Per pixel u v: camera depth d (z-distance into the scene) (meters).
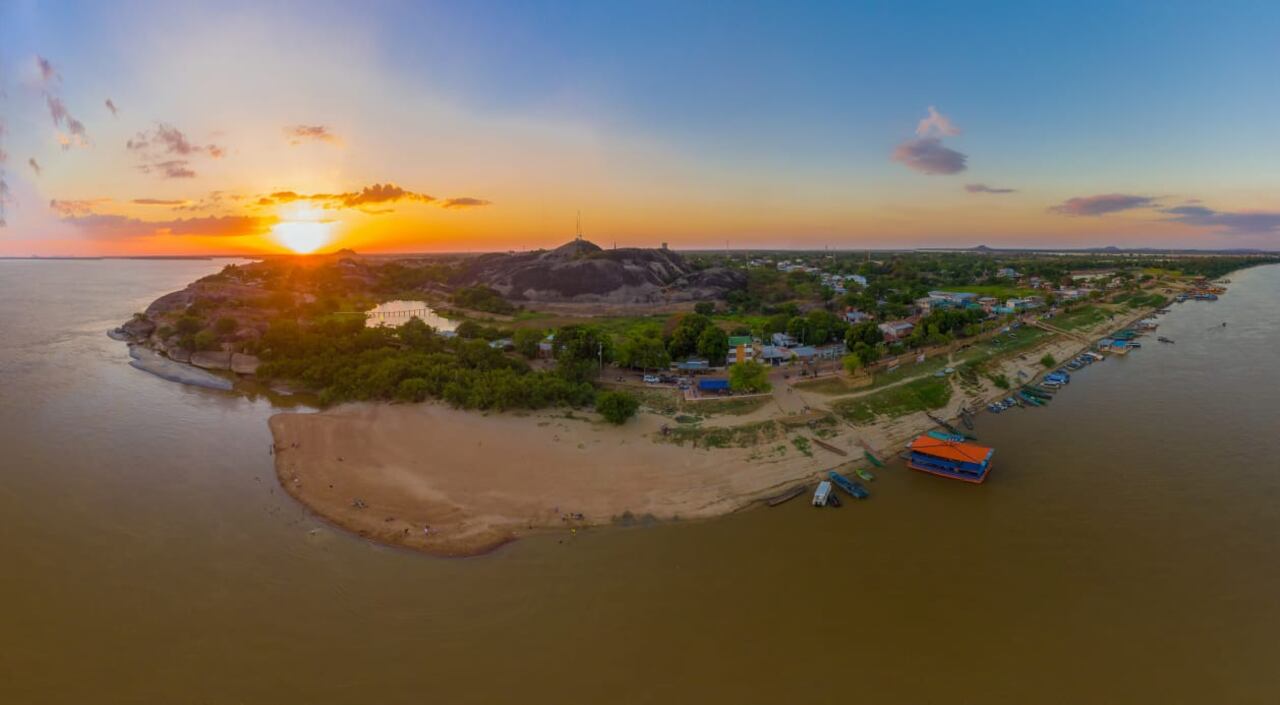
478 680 36.78
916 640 40.28
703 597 44.72
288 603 43.72
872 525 54.88
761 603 44.03
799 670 37.69
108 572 46.81
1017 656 38.88
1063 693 35.88
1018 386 97.00
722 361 102.88
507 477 62.94
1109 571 47.56
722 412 79.38
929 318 124.81
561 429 73.94
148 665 37.62
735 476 64.06
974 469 62.91
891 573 47.59
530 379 84.12
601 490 60.69
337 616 42.41
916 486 62.62
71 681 36.25
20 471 64.25
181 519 54.94
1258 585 45.47
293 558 49.19
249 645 39.47
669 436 72.19
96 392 95.44
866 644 39.91
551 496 59.50
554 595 44.94
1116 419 81.12
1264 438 72.88
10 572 46.44
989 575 47.22
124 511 56.19
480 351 98.81
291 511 56.62
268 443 73.19
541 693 35.84
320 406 88.44
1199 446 71.12
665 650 39.34
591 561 49.38
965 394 90.75
